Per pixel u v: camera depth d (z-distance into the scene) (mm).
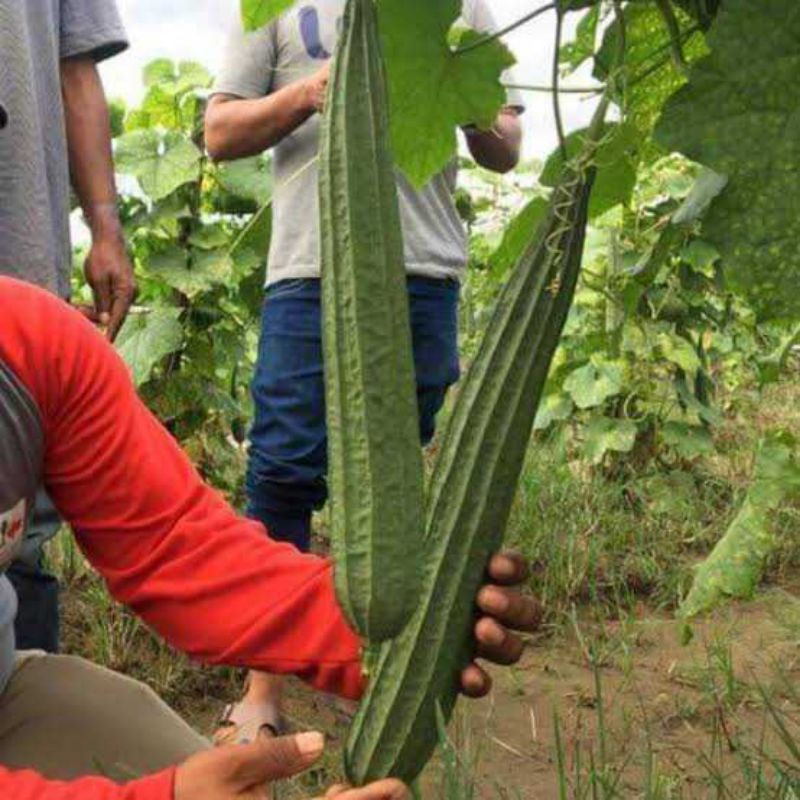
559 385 6074
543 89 1650
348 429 1268
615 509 5973
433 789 3102
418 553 1266
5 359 1743
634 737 3539
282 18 3432
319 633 1759
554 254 1364
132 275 3338
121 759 1978
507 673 4059
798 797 2111
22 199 2822
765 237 1341
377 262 1269
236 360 5566
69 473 1831
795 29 1321
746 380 8914
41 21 2947
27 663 2086
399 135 1712
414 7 1578
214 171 5109
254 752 1522
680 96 1334
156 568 1826
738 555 1863
